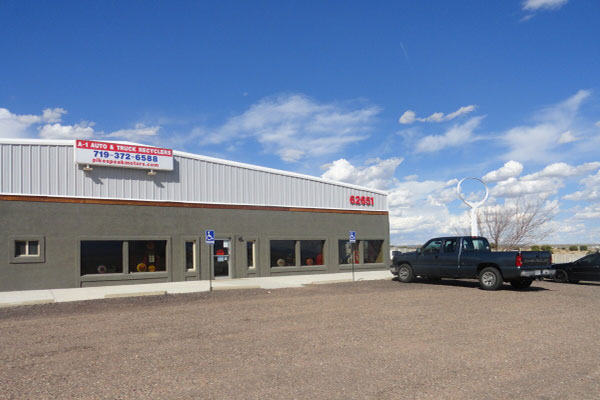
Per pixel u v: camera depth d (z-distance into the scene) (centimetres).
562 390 573
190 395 556
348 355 740
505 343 821
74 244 1862
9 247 1734
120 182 1991
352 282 2138
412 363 693
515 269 1658
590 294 1580
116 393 564
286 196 2531
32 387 589
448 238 1889
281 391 570
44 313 1226
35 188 1800
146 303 1405
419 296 1518
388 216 3012
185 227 2150
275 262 2470
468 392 566
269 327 977
